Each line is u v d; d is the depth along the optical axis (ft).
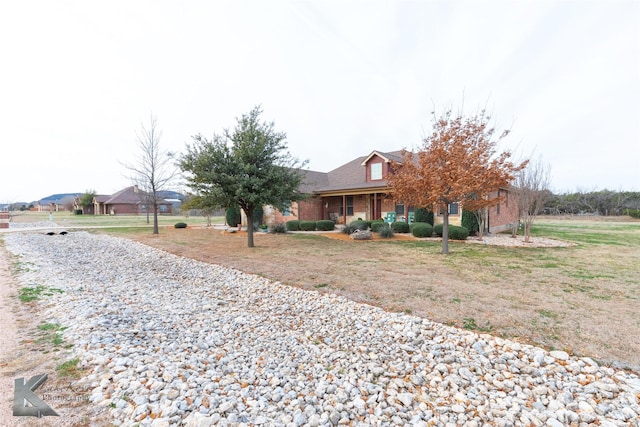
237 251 35.65
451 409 8.23
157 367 9.96
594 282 19.85
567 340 11.83
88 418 7.23
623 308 14.99
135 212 164.35
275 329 14.46
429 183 29.89
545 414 7.91
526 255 30.25
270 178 35.35
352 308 16.51
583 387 9.11
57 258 32.22
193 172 34.78
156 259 32.83
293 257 30.94
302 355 11.75
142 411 7.54
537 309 15.07
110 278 24.36
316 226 61.05
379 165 60.23
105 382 8.77
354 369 10.57
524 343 11.80
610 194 103.60
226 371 10.32
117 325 13.69
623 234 50.08
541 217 105.40
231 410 7.92
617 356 10.62
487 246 36.83
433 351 11.55
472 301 16.49
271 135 37.19
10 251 35.83
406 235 48.80
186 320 15.25
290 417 7.81
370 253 32.58
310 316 16.07
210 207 35.86
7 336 12.09
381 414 8.02
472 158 28.66
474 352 11.39
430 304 16.26
